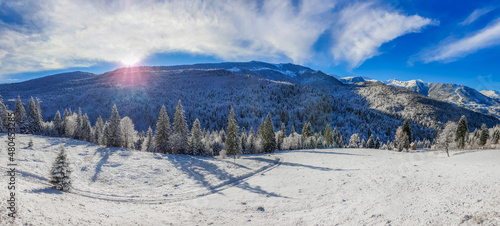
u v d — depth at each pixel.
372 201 16.39
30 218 11.20
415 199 14.80
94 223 13.20
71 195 20.27
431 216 11.13
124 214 16.70
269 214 16.98
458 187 15.08
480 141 65.44
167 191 26.61
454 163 25.45
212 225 14.80
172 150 58.00
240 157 54.56
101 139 62.62
